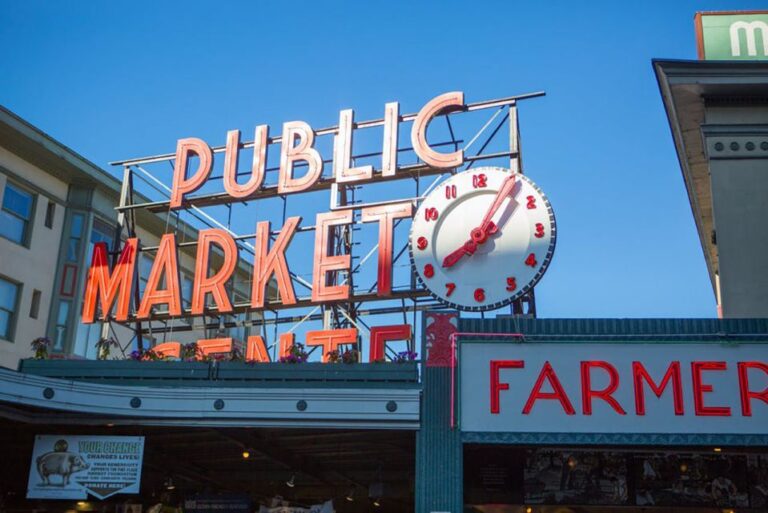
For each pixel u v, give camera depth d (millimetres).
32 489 19844
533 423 18859
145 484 27797
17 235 38719
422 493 18719
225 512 23078
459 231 27703
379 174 31016
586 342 19219
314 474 26094
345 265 30094
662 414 18547
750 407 18391
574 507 21828
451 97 30781
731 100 24516
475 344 19609
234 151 33438
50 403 19297
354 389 19594
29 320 38562
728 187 23484
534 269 26609
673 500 19906
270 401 19672
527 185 27531
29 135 38562
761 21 25469
